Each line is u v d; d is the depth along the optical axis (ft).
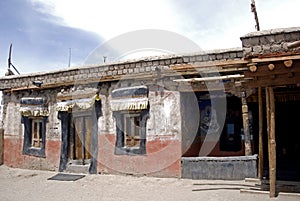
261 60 21.35
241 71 29.48
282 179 27.96
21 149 41.11
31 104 39.86
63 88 38.04
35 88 39.50
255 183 26.99
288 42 24.75
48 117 39.29
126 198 24.71
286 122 40.55
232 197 23.12
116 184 29.99
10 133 42.50
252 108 36.24
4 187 30.25
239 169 29.07
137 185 29.17
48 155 38.65
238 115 37.76
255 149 35.81
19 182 32.68
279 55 21.02
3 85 42.60
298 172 30.99
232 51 29.01
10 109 42.88
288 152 40.01
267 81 22.25
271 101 22.90
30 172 37.68
